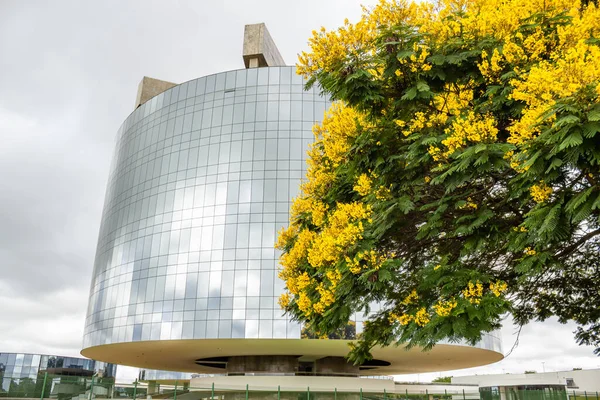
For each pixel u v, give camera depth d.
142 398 19.25
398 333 7.27
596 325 9.29
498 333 40.97
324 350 36.47
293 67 41.59
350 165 8.09
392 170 7.48
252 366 40.53
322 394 24.77
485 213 6.36
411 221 7.69
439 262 7.42
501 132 6.68
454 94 6.92
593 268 8.67
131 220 42.69
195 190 39.66
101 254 46.38
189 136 41.84
